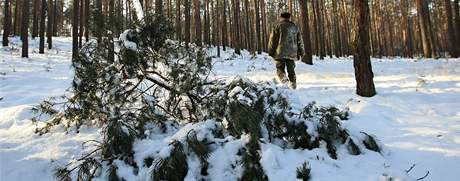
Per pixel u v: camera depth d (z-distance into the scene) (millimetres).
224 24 35094
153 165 3387
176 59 4637
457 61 16516
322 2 39719
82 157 4031
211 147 3654
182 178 3410
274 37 8008
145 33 4531
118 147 3705
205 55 4746
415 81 9016
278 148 3787
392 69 14422
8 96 8008
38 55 21828
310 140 4016
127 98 4617
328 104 6680
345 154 3990
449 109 6160
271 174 3363
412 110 6281
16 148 4316
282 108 4168
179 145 3422
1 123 5270
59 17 44719
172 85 4488
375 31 43375
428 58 22953
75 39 20078
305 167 3369
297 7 49125
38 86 9805
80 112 4609
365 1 7344
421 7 24422
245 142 3543
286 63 8102
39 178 3807
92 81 4395
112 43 4500
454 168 3857
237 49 30484
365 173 3574
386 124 5504
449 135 4809
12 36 33938
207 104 4199
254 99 4043
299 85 9266
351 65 18609
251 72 13703
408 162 4039
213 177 3428
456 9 23969
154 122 4430
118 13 4887
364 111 6199
